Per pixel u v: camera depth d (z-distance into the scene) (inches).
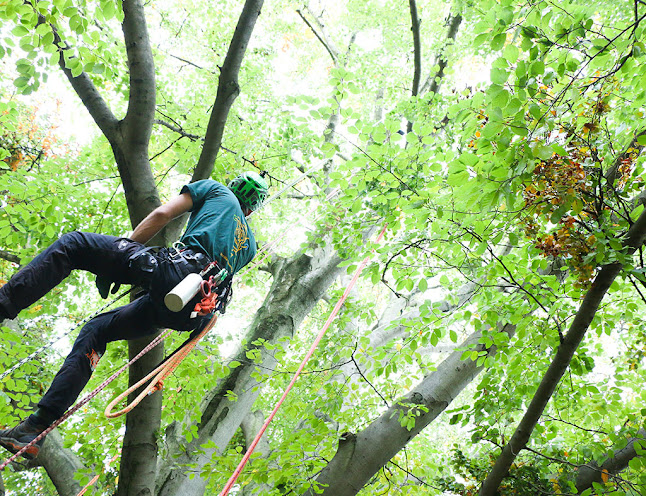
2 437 76.5
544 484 152.4
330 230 195.9
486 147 99.9
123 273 84.0
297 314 221.5
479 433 155.0
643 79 104.9
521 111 93.0
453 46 295.9
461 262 145.4
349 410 193.2
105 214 265.3
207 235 92.4
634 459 132.3
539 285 139.6
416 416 159.0
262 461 164.6
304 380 192.4
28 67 130.0
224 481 221.9
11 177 195.8
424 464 206.4
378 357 176.1
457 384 166.1
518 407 156.4
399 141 133.0
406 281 149.1
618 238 107.7
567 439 175.9
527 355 150.9
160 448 181.3
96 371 211.5
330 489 152.8
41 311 242.2
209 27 325.4
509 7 92.8
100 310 86.7
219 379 203.2
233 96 135.9
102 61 142.5
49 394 80.8
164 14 323.6
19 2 116.3
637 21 91.1
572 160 106.3
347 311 193.5
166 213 92.2
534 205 105.6
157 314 89.7
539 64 91.4
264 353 207.3
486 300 140.8
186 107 262.7
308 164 243.8
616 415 159.8
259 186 110.8
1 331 191.9
